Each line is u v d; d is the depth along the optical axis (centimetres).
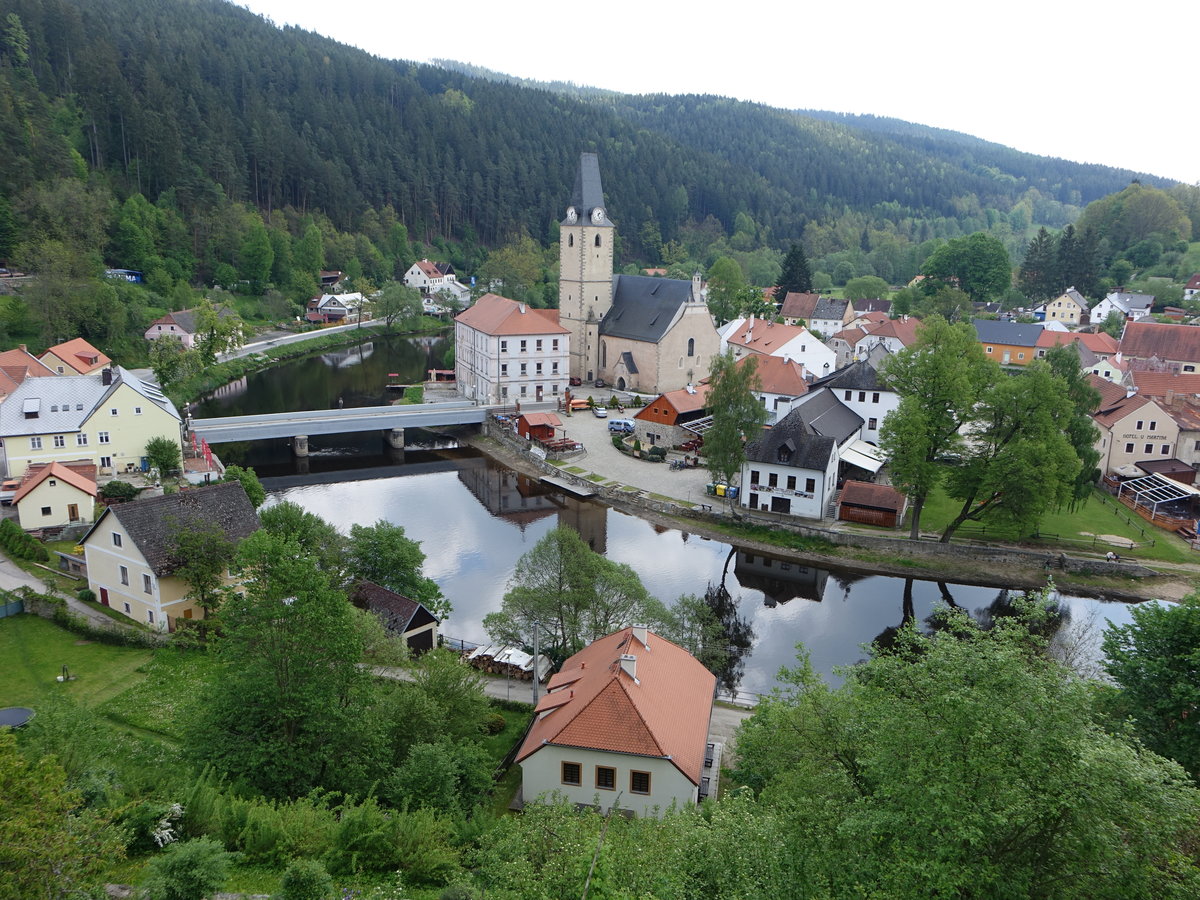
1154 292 19188
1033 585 7188
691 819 2842
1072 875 2073
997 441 7325
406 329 19988
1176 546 7675
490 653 5472
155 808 2931
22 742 3341
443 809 3400
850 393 10100
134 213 17788
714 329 13450
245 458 10700
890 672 2497
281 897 2427
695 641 5244
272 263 19950
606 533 8356
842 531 7906
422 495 9444
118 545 5734
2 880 2012
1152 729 3531
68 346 12056
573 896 2292
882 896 2019
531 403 12319
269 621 3484
